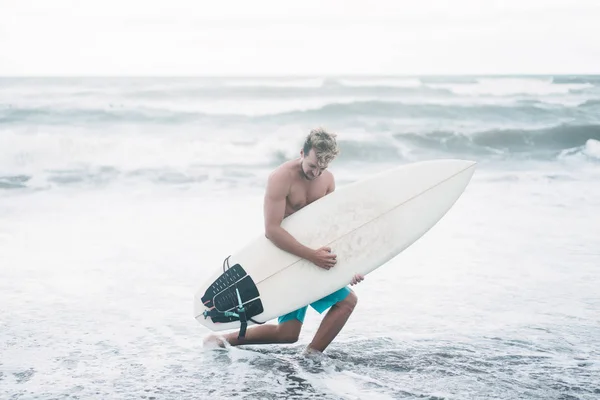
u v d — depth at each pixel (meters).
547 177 9.95
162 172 10.22
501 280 4.79
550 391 2.85
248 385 2.92
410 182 3.62
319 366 3.17
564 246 5.81
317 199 3.47
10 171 10.02
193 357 3.30
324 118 14.47
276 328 3.39
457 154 12.77
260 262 3.45
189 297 4.39
